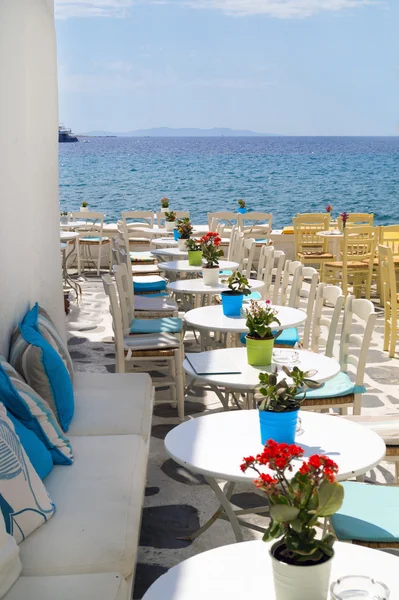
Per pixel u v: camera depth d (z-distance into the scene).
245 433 2.72
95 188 48.69
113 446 3.25
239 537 2.92
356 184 50.47
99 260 11.70
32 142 4.41
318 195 46.25
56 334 4.04
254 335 3.66
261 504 3.73
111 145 114.88
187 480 4.03
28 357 3.38
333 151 85.38
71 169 58.81
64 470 2.97
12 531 2.37
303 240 11.33
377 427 3.39
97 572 2.28
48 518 2.53
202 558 1.95
